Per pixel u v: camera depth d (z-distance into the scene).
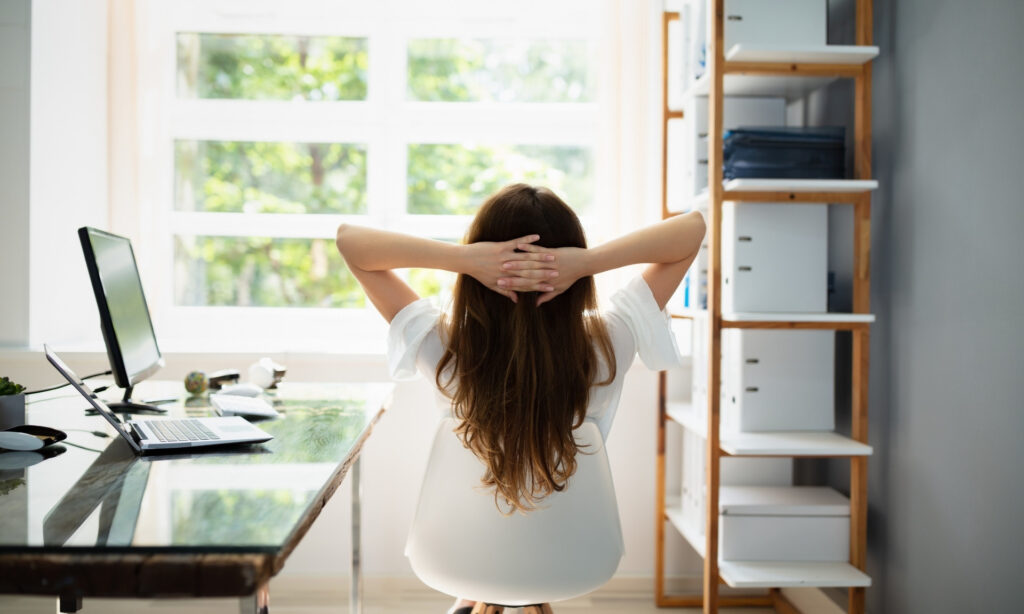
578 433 1.24
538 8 2.85
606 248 1.26
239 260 2.88
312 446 1.31
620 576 2.56
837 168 1.90
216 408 1.68
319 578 2.52
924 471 1.74
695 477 2.26
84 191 2.61
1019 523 1.42
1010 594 1.45
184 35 2.85
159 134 2.82
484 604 1.34
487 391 1.19
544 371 1.18
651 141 2.68
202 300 2.87
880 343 1.95
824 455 1.81
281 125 2.87
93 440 1.35
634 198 2.68
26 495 0.98
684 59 2.25
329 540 2.53
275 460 1.20
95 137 2.66
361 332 2.86
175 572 0.76
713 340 1.84
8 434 1.23
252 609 0.89
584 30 2.85
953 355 1.63
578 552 1.23
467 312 1.22
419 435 2.53
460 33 2.86
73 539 0.79
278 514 0.89
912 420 1.80
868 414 2.01
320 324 2.85
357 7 2.84
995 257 1.48
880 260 1.95
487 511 1.22
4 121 2.36
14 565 0.75
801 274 1.96
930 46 1.71
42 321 2.44
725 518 1.93
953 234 1.63
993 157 1.49
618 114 2.70
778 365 2.03
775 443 1.88
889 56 1.90
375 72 2.85
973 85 1.55
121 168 2.72
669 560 2.57
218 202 2.88
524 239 1.20
